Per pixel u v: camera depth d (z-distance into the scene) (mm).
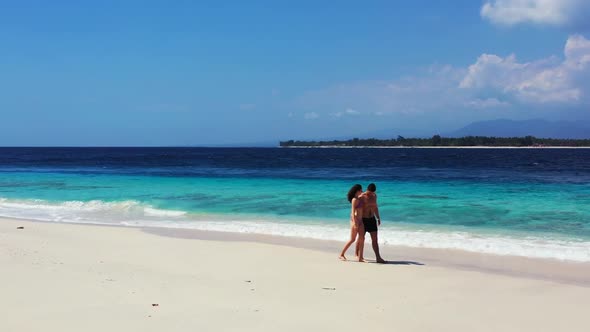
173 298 6820
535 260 9969
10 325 5562
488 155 94000
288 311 6367
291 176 34000
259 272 8773
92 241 11797
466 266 9492
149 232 13367
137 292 7074
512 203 18594
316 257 10164
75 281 7578
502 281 8211
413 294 7371
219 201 19719
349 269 9094
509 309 6680
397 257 10297
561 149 160750
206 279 8117
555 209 17016
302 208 17781
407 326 5906
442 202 19031
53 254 9883
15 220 15594
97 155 100188
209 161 67188
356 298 7105
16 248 10375
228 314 6156
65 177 32594
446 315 6371
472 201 19266
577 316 6422
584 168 44312
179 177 32656
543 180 29297
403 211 16812
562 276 8703
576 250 10758
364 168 46031
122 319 5848
